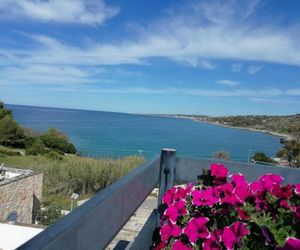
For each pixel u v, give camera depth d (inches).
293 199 52.9
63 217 32.6
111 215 42.4
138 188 55.6
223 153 917.8
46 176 816.3
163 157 76.7
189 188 58.8
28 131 1868.8
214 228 53.1
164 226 54.8
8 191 498.3
